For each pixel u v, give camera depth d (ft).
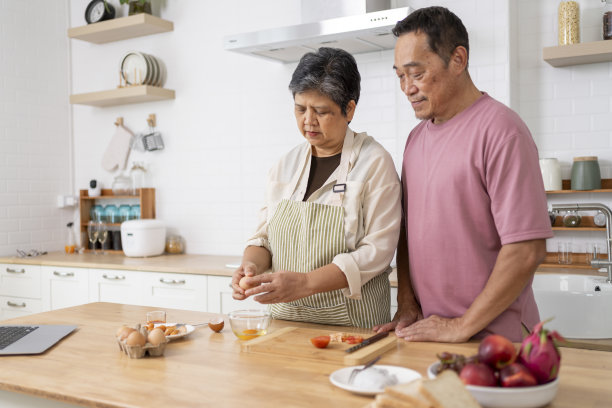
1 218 13.76
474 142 4.93
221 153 13.14
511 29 9.98
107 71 14.69
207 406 3.53
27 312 13.16
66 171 15.24
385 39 10.25
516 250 4.67
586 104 10.11
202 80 13.32
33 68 14.47
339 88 5.52
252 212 12.81
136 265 11.67
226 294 10.66
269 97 12.50
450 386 3.02
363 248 5.57
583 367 4.14
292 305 6.07
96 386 3.99
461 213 5.05
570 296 8.54
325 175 6.07
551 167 9.97
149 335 4.75
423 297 5.40
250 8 12.64
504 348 3.27
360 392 3.60
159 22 13.26
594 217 9.86
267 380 4.02
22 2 14.24
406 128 10.85
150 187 14.10
